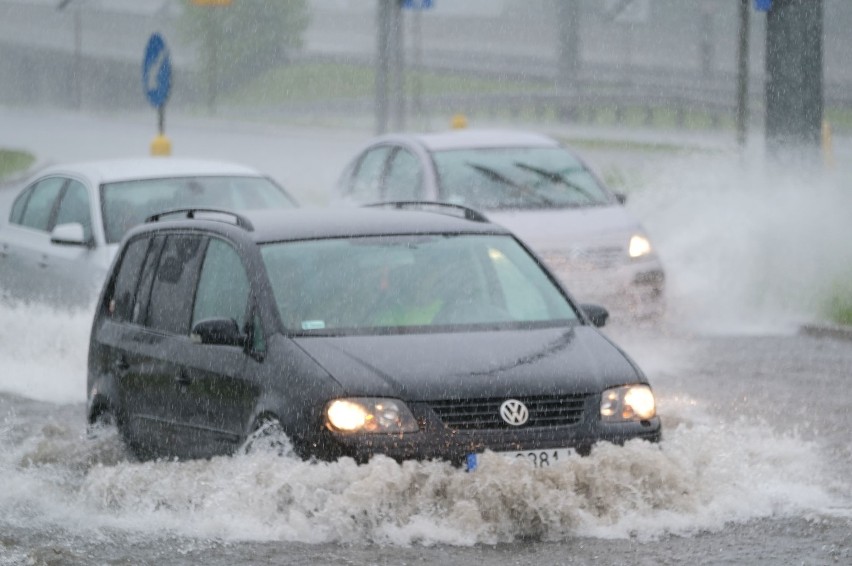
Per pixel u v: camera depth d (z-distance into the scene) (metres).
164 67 78.38
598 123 170.38
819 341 47.78
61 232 45.91
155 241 31.34
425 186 52.00
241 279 27.78
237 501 24.47
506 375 24.94
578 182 52.31
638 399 25.52
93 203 47.38
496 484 23.77
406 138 55.31
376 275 27.86
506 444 24.30
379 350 25.52
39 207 50.34
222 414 26.77
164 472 26.39
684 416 35.44
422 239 29.06
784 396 38.31
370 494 23.61
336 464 23.94
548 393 24.86
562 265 47.88
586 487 24.33
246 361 26.34
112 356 30.84
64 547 23.61
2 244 50.16
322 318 26.75
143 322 30.38
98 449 30.66
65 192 49.41
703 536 23.86
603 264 48.31
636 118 171.00
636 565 22.25
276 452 24.78
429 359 25.25
